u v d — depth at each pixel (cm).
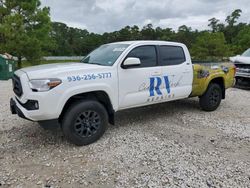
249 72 1007
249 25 6744
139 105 517
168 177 341
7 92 944
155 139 470
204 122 578
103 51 545
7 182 327
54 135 484
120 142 454
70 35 8606
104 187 319
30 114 396
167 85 554
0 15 2066
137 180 334
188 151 420
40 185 321
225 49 4281
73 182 329
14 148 427
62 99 403
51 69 419
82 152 414
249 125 559
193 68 613
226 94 932
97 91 450
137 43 511
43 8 2167
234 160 391
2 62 1356
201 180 334
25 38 1955
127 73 483
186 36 7075
